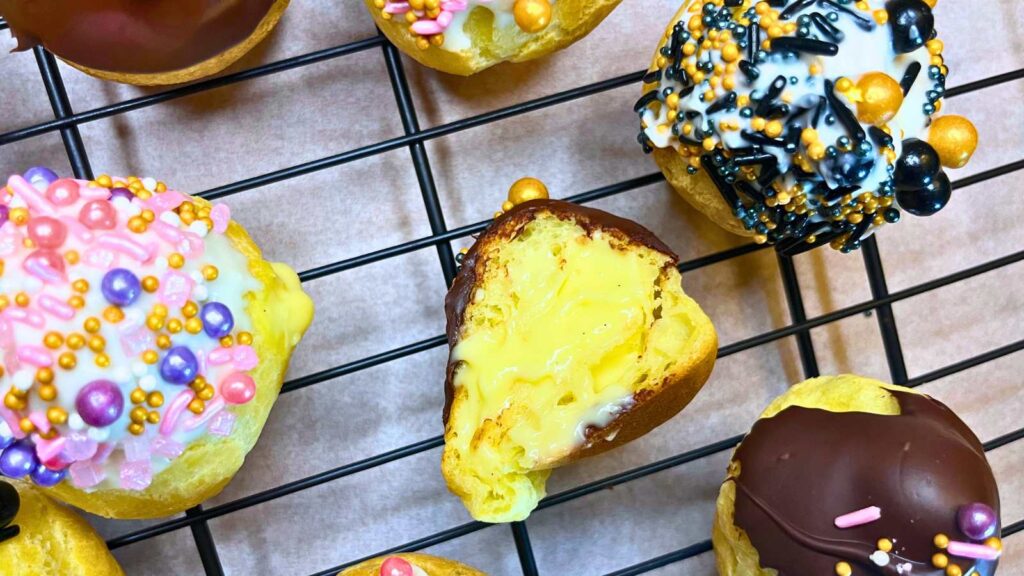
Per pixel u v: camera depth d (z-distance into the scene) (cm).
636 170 26
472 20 24
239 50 24
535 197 24
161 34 23
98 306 21
